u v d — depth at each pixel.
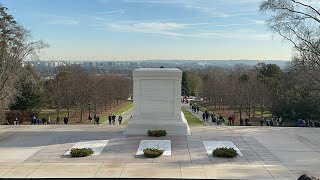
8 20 40.81
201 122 53.06
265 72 75.19
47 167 14.22
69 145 18.19
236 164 14.74
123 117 62.88
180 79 20.56
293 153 16.77
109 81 84.81
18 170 13.80
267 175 13.23
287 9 29.52
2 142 19.08
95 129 22.83
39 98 61.84
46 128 23.41
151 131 20.09
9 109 60.56
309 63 35.44
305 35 33.06
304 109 53.97
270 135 21.08
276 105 57.81
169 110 20.75
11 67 39.81
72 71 67.50
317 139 20.06
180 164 14.67
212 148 17.47
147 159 15.44
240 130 22.67
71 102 58.84
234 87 67.81
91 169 13.90
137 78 20.67
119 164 14.62
